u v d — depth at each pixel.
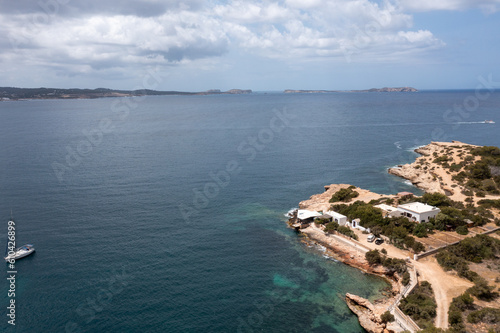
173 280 62.84
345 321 53.84
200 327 51.50
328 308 56.81
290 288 62.06
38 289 59.16
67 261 67.69
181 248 74.44
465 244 65.12
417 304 52.44
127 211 91.94
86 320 52.06
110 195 103.38
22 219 85.44
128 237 78.06
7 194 102.31
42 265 66.25
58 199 99.19
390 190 116.12
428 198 91.44
